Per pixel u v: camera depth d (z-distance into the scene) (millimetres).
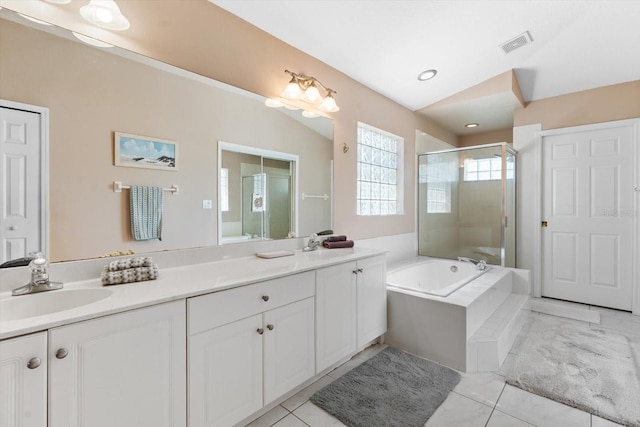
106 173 1362
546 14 2166
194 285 1263
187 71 1627
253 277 1416
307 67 2309
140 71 1459
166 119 1553
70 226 1267
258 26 1956
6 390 811
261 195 2021
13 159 1140
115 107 1383
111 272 1264
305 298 1656
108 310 971
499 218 3369
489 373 1946
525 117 3525
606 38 2449
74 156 1275
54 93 1226
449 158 3664
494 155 3389
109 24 1341
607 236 3133
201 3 1678
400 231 3467
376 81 2838
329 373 1944
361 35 2154
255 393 1410
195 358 1188
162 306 1096
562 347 2273
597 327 2654
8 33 1130
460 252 3654
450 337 2033
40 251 1198
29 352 838
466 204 3605
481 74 2914
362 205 2982
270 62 2043
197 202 1687
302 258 1929
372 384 1811
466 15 2086
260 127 2000
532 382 1808
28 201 1172
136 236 1461
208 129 1727
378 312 2248
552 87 3199
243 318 1354
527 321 2822
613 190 3090
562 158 3365
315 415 1561
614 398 1649
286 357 1557
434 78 2900
